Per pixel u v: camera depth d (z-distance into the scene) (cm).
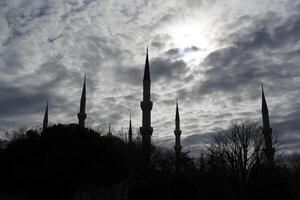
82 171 4081
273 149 6112
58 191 4188
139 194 4353
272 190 4959
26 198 4422
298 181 6606
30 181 3916
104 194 6562
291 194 5091
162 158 7569
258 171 5138
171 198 4422
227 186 5806
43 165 3912
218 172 6056
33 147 4012
